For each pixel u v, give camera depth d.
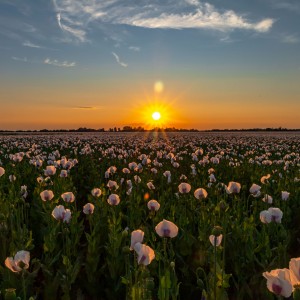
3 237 1.65
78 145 9.41
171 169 4.16
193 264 1.60
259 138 13.85
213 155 6.45
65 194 1.96
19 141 10.52
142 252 0.97
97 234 1.88
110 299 1.46
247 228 1.73
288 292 0.70
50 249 1.67
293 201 2.63
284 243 1.63
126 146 9.11
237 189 1.97
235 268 1.49
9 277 1.35
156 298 1.35
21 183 3.28
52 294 1.36
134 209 2.17
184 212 2.05
